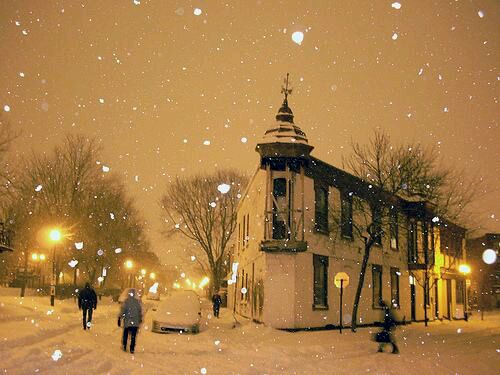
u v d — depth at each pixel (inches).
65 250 1577.3
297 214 908.0
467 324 1357.0
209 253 1934.1
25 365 384.8
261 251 902.4
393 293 1221.7
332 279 978.7
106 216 1651.1
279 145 892.6
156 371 412.5
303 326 885.8
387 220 1034.1
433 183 995.3
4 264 1941.4
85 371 390.6
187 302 818.8
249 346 620.7
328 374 441.4
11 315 690.8
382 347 632.4
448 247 1535.4
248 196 1211.2
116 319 997.2
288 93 991.0
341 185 1045.2
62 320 783.7
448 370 489.4
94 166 1546.5
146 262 2699.3
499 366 534.9
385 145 988.6
